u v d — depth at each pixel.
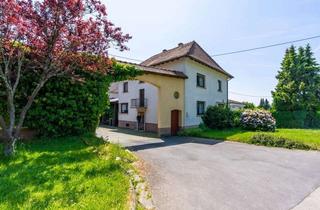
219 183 5.91
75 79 9.16
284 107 31.66
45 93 9.49
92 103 10.73
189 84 19.00
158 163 7.84
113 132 19.73
